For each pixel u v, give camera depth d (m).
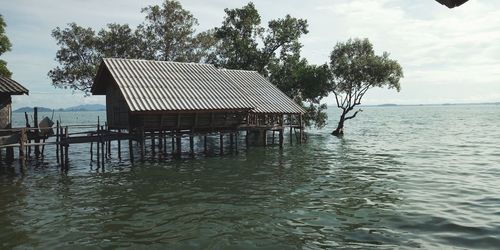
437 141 43.91
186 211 15.70
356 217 14.34
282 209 15.73
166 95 27.94
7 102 25.83
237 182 21.47
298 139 47.41
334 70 51.94
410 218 13.96
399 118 123.94
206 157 31.67
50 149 41.12
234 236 12.56
